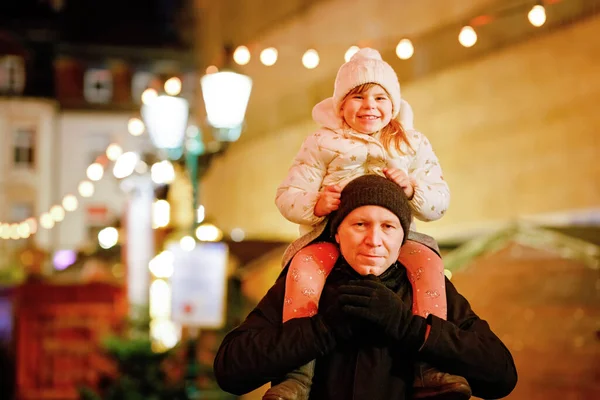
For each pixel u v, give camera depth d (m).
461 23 8.16
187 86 30.70
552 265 6.18
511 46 7.61
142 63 33.97
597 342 5.63
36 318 14.02
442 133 8.44
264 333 2.37
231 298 10.26
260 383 2.38
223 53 7.53
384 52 8.99
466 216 8.09
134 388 9.31
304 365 2.38
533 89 7.38
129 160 10.99
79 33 34.28
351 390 2.34
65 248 32.97
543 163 7.27
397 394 2.33
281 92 11.09
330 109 2.61
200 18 14.53
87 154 34.12
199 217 8.96
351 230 2.36
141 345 9.72
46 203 33.75
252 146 11.84
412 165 2.57
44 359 13.91
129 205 12.13
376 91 2.52
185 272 8.44
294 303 2.42
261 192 11.51
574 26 6.96
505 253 6.56
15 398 13.87
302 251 2.52
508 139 7.63
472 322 2.45
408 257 2.50
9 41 33.84
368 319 2.23
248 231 11.83
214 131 8.65
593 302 5.78
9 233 17.16
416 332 2.27
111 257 17.12
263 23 11.57
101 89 34.41
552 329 5.88
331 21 9.95
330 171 2.54
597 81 6.75
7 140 33.78
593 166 6.79
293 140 10.77
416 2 8.71
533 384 5.90
